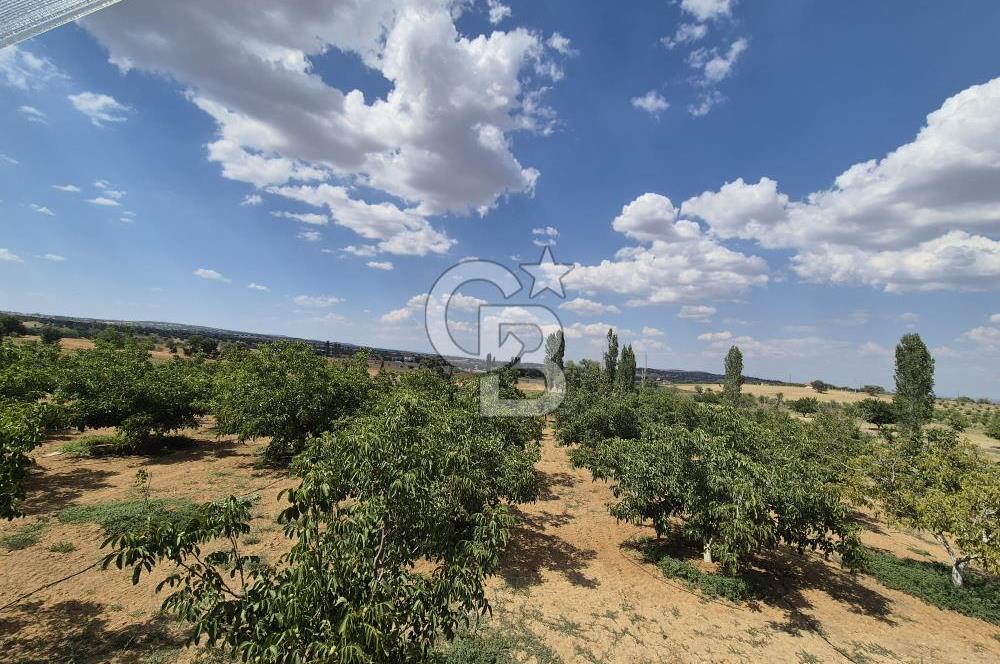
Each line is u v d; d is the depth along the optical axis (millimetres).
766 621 8836
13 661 5957
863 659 7789
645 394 26062
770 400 61031
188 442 20016
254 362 18141
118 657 6180
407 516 4887
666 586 9992
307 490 4383
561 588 9578
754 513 8883
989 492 9500
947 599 10016
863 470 12133
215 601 4133
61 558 8648
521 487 10477
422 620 4625
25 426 7312
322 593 3941
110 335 30719
